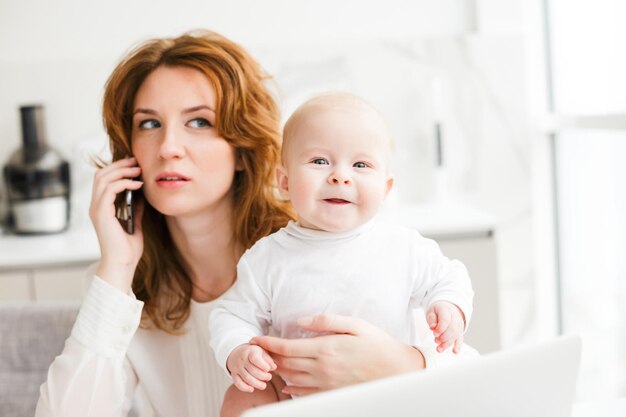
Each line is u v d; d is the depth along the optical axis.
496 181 2.79
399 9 2.76
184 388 1.19
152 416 1.24
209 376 1.19
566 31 2.68
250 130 1.13
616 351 2.48
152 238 1.19
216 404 1.19
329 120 0.99
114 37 2.65
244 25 2.71
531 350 0.69
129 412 1.26
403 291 1.01
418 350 0.96
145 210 1.18
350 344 0.92
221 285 1.19
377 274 1.00
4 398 1.26
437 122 2.67
